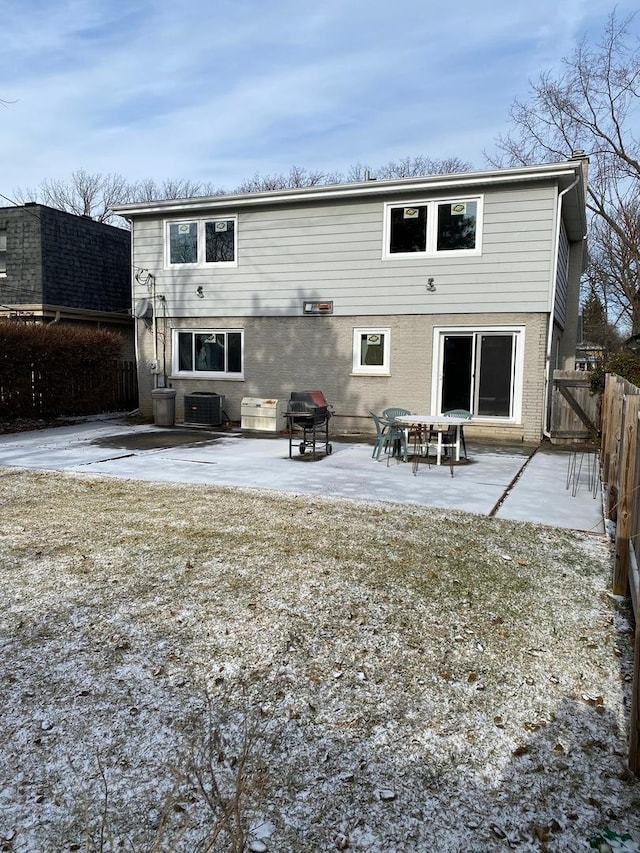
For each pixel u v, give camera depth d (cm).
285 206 1305
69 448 1034
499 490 720
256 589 410
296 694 291
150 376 1493
